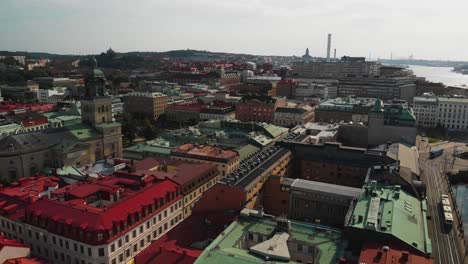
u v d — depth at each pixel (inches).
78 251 4284.0
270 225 4138.8
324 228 4062.5
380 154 6565.0
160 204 5118.1
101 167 6835.6
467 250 5014.8
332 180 6865.2
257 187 5255.9
